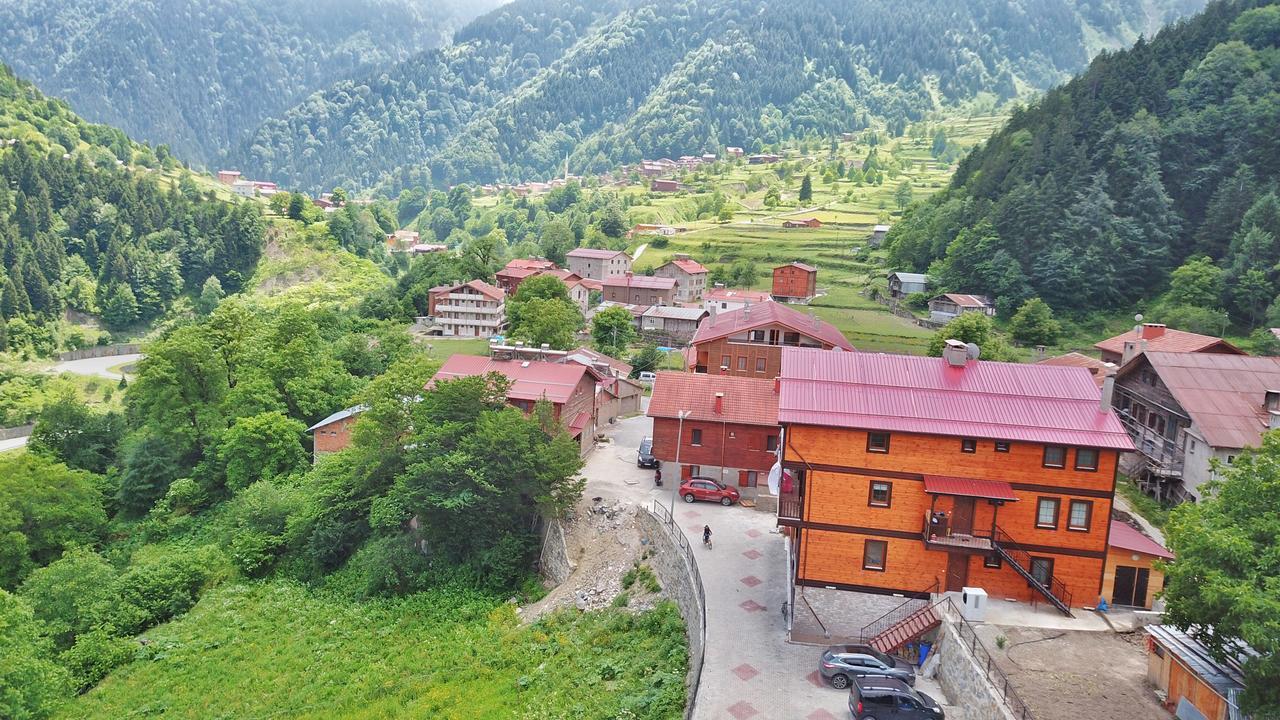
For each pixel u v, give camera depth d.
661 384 68.50
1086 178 146.75
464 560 63.25
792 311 94.50
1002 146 187.38
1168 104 157.00
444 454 63.72
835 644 42.53
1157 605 43.41
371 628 58.06
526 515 65.75
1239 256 121.44
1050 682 35.09
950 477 43.22
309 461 87.00
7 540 71.75
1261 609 26.25
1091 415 43.66
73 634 59.34
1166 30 180.38
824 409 44.06
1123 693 34.41
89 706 50.09
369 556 63.91
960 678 36.38
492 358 81.75
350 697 48.69
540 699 43.84
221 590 65.31
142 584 64.44
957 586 43.88
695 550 53.28
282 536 69.00
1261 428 57.47
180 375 91.94
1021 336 125.75
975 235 151.00
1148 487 64.88
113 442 100.00
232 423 93.06
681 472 67.12
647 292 166.75
